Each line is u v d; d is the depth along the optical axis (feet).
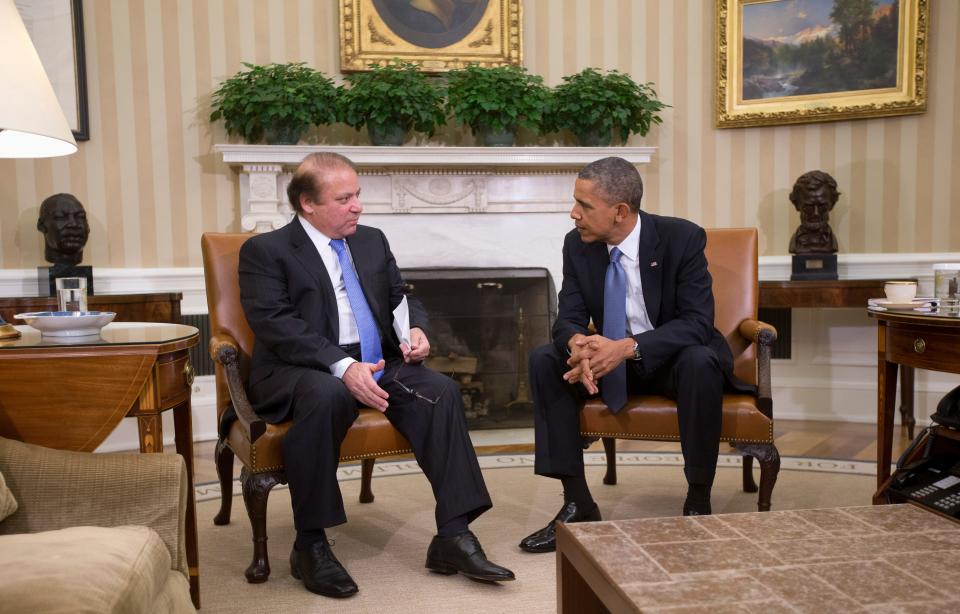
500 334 14.10
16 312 11.12
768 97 15.05
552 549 8.19
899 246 14.78
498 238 14.57
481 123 14.05
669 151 15.49
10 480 4.97
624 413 8.13
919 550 4.33
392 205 14.23
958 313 7.70
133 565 4.24
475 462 7.66
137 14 13.83
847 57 14.64
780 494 10.07
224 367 7.84
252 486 7.43
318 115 13.73
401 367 8.18
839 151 14.97
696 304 8.34
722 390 7.96
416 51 14.76
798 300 13.20
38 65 6.13
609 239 8.54
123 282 13.84
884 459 8.46
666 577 3.98
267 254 8.05
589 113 14.12
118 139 13.84
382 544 8.54
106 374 6.03
